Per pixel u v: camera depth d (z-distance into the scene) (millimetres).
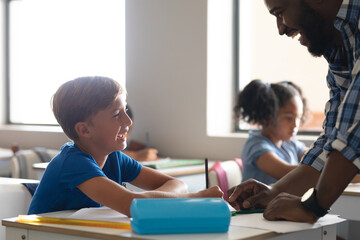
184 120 3551
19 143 4465
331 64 1354
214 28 3475
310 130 3307
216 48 3492
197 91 3486
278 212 1213
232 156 3352
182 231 1067
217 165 2436
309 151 1427
